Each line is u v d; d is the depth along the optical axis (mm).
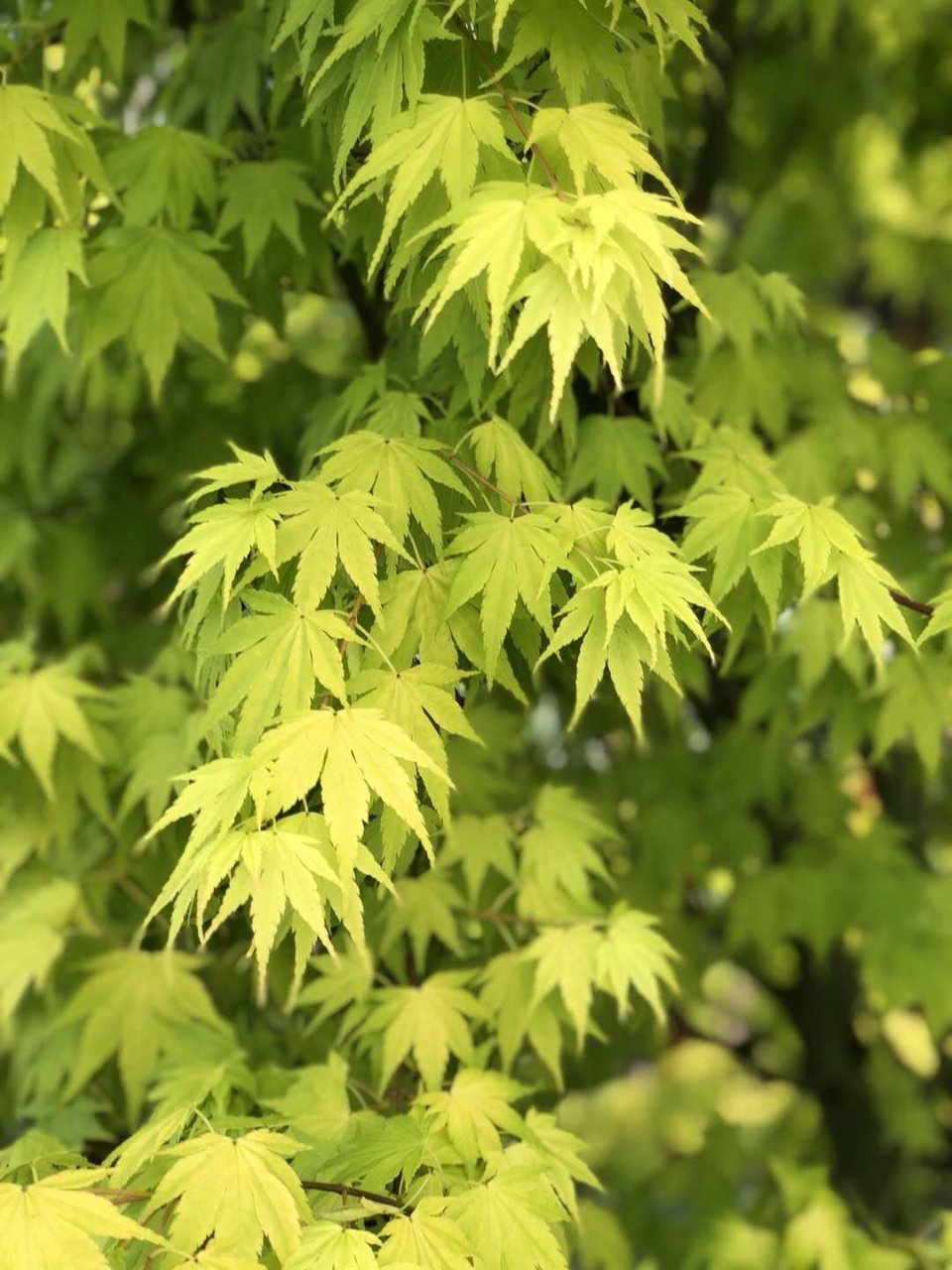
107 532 3391
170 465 3189
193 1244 1410
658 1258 3361
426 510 1633
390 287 1671
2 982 2361
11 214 1998
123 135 2305
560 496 1885
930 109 3600
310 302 3398
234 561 1478
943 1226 3016
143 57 2711
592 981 2438
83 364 2154
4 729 2338
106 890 2553
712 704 3070
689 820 3021
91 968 2371
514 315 1758
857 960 3256
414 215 1678
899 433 2566
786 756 3150
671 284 1493
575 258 1393
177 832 2391
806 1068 3672
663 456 2326
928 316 5141
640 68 1946
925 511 2746
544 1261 1604
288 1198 1459
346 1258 1379
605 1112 4074
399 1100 2137
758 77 3451
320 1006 2518
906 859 3059
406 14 1633
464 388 1961
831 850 3105
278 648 1492
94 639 3148
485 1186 1660
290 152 2344
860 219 4281
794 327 2584
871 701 2580
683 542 1813
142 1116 2605
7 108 1907
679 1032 3814
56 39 2303
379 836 1544
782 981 3604
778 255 4051
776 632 2543
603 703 2766
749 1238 2875
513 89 1742
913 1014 3936
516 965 2252
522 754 3012
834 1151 3627
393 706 1512
